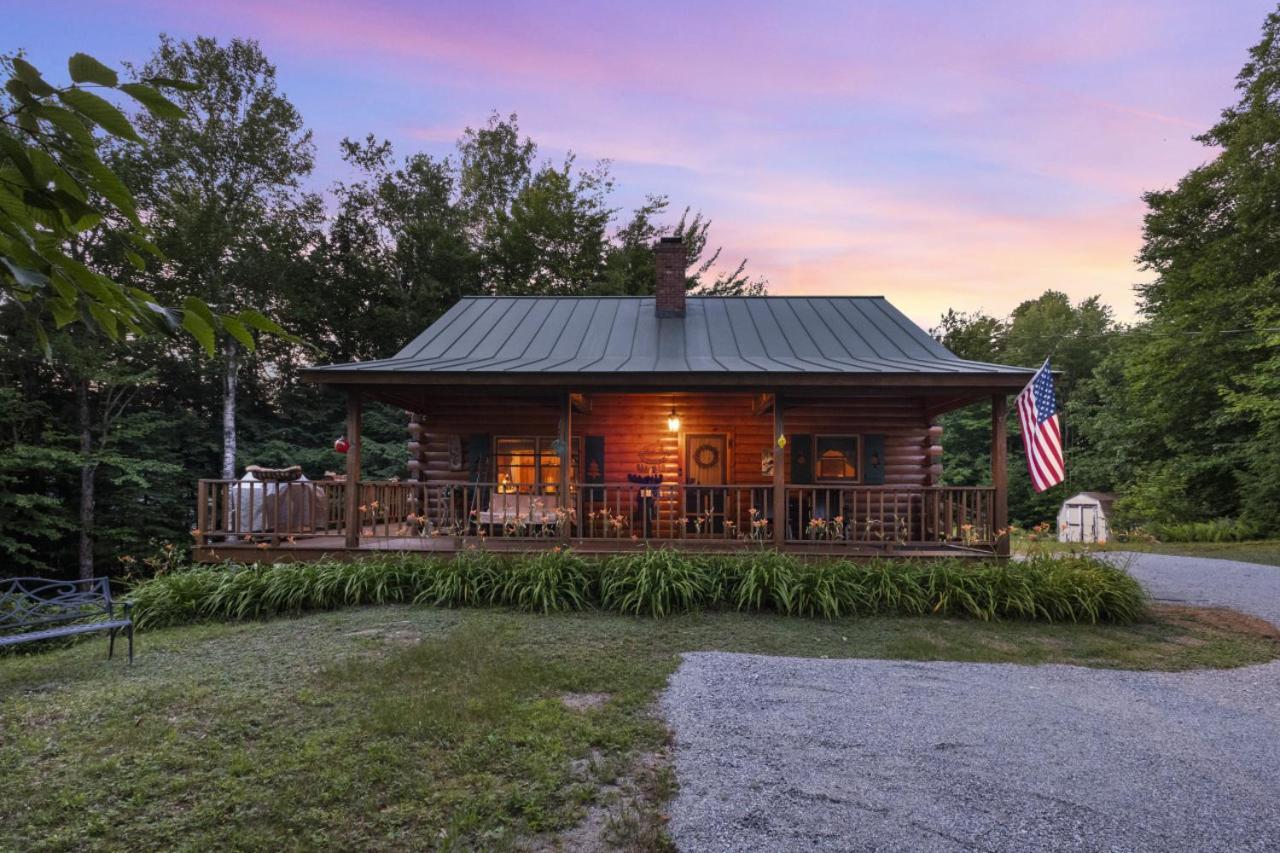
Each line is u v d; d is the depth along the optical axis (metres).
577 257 26.44
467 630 6.41
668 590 7.42
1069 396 32.28
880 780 3.64
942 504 11.40
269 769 3.59
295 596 7.27
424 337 11.91
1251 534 17.19
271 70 19.89
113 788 3.38
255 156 19.38
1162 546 15.27
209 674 5.17
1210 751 4.12
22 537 15.78
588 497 11.56
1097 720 4.60
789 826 3.17
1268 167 17.44
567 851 2.94
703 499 11.55
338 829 3.06
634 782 3.56
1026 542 11.84
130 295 1.46
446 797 3.34
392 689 4.80
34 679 5.07
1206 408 19.69
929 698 4.96
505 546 9.09
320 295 22.44
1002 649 6.32
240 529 9.12
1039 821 3.27
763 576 7.61
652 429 11.77
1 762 3.65
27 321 1.47
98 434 17.20
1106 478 27.56
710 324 12.48
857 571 7.87
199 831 3.03
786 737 4.19
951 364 9.68
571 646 6.02
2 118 1.24
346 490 9.11
